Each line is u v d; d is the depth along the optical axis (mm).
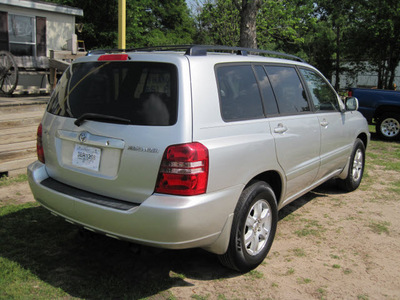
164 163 2688
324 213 4867
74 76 3357
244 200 3133
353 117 5449
